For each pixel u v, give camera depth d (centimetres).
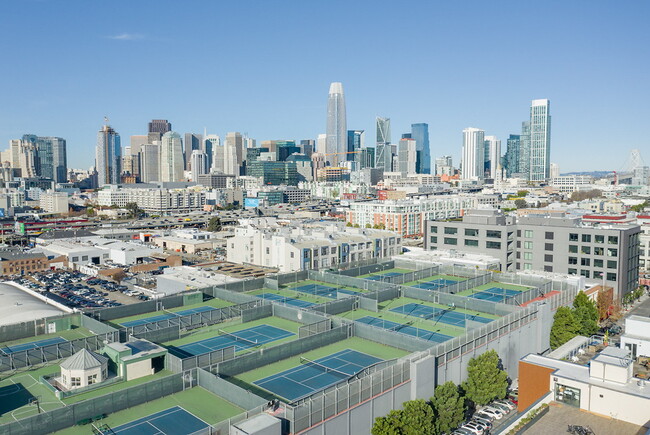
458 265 15862
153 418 6231
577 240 16925
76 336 9256
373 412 7006
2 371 7638
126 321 10238
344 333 9194
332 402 6431
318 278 14075
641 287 18112
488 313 10900
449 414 7456
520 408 8325
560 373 7769
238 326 10019
